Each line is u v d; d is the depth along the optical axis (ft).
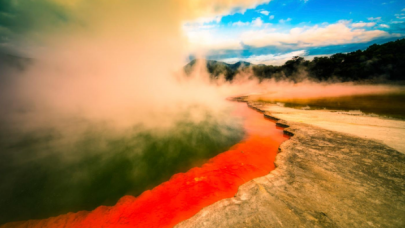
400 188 18.60
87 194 28.76
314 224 15.07
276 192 19.58
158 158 38.45
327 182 20.71
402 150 26.00
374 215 15.53
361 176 21.24
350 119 45.34
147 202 23.61
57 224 22.04
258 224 15.46
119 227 19.70
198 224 15.98
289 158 27.37
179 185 26.43
